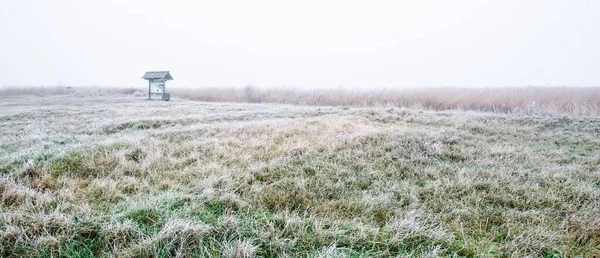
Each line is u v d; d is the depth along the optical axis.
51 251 2.51
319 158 5.21
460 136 7.17
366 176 4.57
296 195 3.80
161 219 3.01
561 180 4.44
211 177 4.15
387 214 3.38
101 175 4.39
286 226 2.96
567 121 9.19
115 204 3.39
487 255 2.69
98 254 2.61
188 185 3.98
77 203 3.37
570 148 6.46
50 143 5.95
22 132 7.84
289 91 22.12
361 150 5.62
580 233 3.10
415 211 3.41
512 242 2.84
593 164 5.28
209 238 2.75
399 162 5.20
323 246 2.74
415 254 2.73
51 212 3.13
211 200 3.50
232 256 2.51
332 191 4.01
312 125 8.03
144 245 2.57
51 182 3.95
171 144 5.95
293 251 2.73
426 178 4.55
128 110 13.05
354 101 17.77
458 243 2.89
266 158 5.27
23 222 2.88
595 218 3.33
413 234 2.95
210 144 6.00
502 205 3.76
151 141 6.11
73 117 10.86
